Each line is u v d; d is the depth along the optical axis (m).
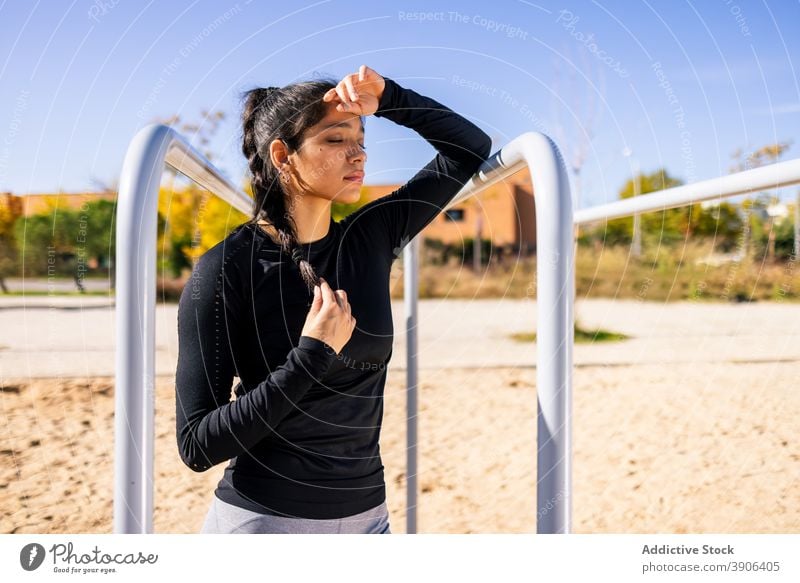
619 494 2.97
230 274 1.03
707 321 7.85
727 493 2.89
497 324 8.76
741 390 4.75
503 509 2.79
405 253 2.06
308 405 1.03
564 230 0.80
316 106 1.09
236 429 0.93
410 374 2.05
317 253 1.12
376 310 1.12
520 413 4.55
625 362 6.04
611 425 4.12
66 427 4.30
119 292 0.80
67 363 6.25
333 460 1.05
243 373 1.07
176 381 1.00
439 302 10.80
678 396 4.71
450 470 3.36
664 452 3.52
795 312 7.93
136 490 0.78
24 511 2.98
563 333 0.79
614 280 9.66
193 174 1.10
